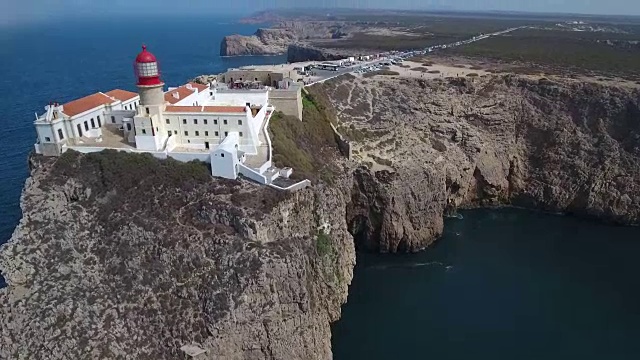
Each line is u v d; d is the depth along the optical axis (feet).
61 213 200.03
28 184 207.92
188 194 198.08
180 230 186.09
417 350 206.90
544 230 309.83
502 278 259.39
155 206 196.03
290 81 320.09
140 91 220.02
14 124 461.78
